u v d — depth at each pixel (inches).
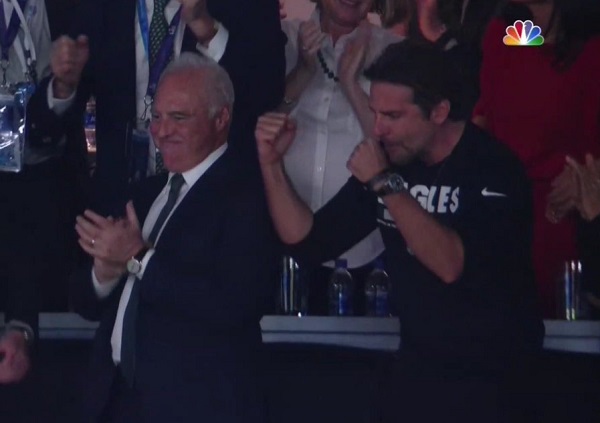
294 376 382.6
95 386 326.6
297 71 402.6
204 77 322.0
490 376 305.9
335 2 399.9
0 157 372.2
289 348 384.5
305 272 398.6
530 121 393.7
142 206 337.4
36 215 394.9
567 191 354.9
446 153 306.2
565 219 392.5
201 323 315.6
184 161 323.0
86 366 390.6
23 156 381.1
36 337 378.3
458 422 304.2
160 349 316.8
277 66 382.0
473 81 397.1
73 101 374.3
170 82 322.0
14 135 372.2
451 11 401.7
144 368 317.1
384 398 327.0
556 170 391.5
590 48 389.1
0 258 390.0
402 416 313.1
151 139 375.6
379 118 304.0
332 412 380.8
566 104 390.0
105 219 320.8
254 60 376.2
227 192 319.3
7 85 375.9
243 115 374.6
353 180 329.4
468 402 304.0
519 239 304.8
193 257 315.0
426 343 308.3
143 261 315.6
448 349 305.6
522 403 339.0
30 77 388.2
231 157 327.3
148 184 341.7
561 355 368.8
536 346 313.4
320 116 401.1
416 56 301.4
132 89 382.0
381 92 302.2
